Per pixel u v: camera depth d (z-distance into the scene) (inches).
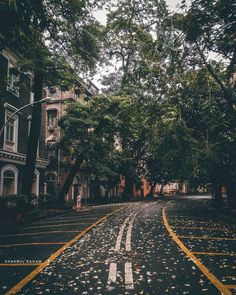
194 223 611.5
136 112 631.8
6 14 379.9
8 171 933.2
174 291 208.7
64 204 1141.1
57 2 522.3
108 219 673.0
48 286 219.9
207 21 466.3
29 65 719.1
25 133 1037.8
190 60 546.9
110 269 260.8
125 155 1614.2
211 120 593.0
